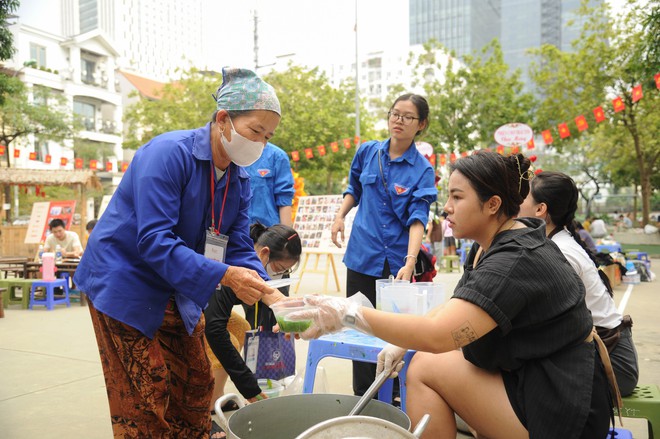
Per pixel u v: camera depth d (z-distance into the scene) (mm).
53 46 34000
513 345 1779
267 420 1826
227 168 2031
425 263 3234
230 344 2643
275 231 2992
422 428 1557
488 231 1868
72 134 23688
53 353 4660
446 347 1648
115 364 1881
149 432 1890
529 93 19891
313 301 1713
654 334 5441
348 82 22578
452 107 19234
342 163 21062
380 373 1993
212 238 1999
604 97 17016
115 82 38750
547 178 2572
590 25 17406
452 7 102688
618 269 9477
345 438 1381
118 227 1835
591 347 1823
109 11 86562
